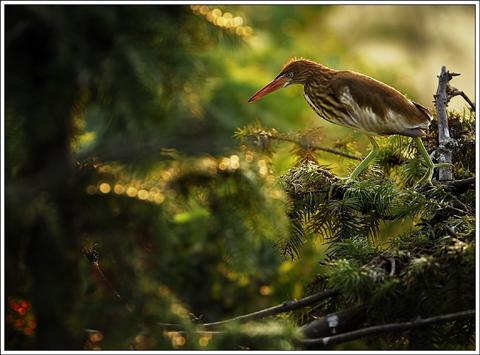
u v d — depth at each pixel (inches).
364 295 222.7
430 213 229.9
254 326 218.8
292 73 238.8
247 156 220.7
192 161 218.4
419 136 233.8
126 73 217.2
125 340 215.6
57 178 215.3
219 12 219.6
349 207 231.1
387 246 232.2
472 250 222.7
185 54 218.1
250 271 218.8
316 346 220.7
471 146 236.1
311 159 238.8
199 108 220.7
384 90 234.8
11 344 217.6
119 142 217.9
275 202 219.8
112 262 217.6
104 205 217.2
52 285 215.2
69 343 216.7
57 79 216.8
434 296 222.4
